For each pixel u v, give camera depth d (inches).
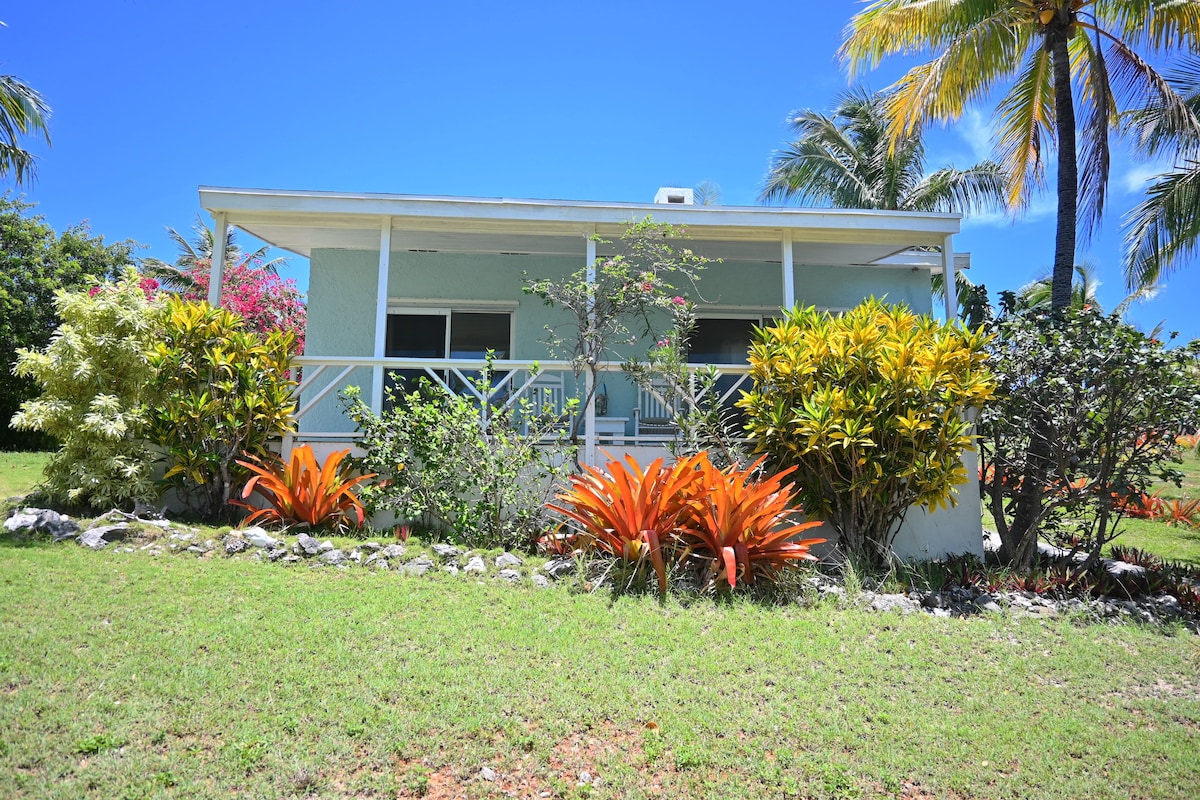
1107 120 366.9
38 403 277.1
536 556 267.9
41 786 117.9
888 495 277.9
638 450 316.2
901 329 284.0
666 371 302.2
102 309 279.9
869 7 387.2
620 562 241.9
